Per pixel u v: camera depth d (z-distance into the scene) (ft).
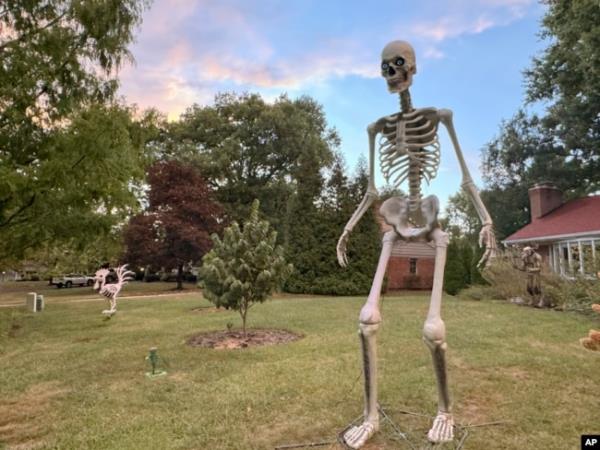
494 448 11.37
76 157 31.96
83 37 36.09
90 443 12.34
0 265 46.57
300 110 106.73
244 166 106.11
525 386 16.44
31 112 34.73
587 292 35.09
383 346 23.57
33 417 14.62
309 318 34.50
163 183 76.84
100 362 21.50
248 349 23.61
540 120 82.48
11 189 28.53
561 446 11.48
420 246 77.66
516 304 43.14
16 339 28.71
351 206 61.82
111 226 38.47
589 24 54.29
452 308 39.65
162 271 88.38
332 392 16.01
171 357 22.04
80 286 102.12
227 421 13.61
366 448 11.30
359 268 60.49
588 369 18.62
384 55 11.96
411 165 12.23
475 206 11.90
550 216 68.18
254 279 26.66
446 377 11.42
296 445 11.75
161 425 13.46
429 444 11.23
